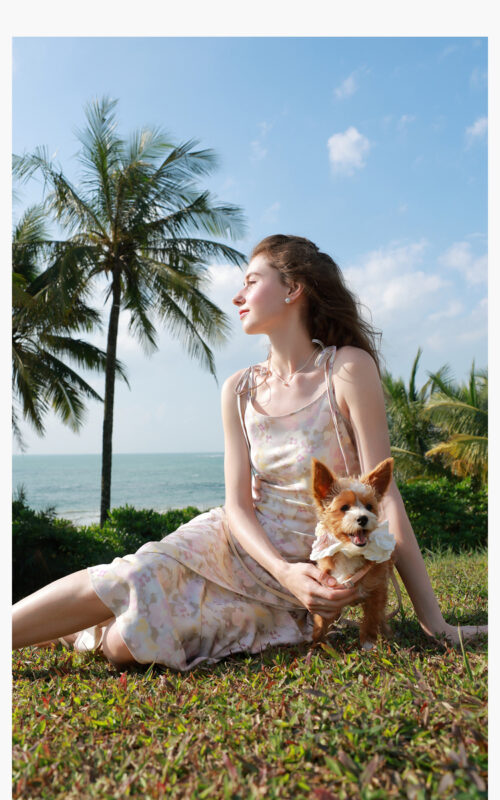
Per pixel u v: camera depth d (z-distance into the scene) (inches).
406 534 98.8
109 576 90.0
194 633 93.4
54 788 53.9
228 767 50.9
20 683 86.0
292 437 103.8
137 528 482.0
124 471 4097.0
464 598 131.6
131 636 87.0
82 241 674.2
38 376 824.9
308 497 102.7
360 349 106.0
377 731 55.6
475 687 66.2
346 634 103.1
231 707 68.4
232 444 112.3
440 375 794.2
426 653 86.2
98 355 841.5
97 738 63.8
